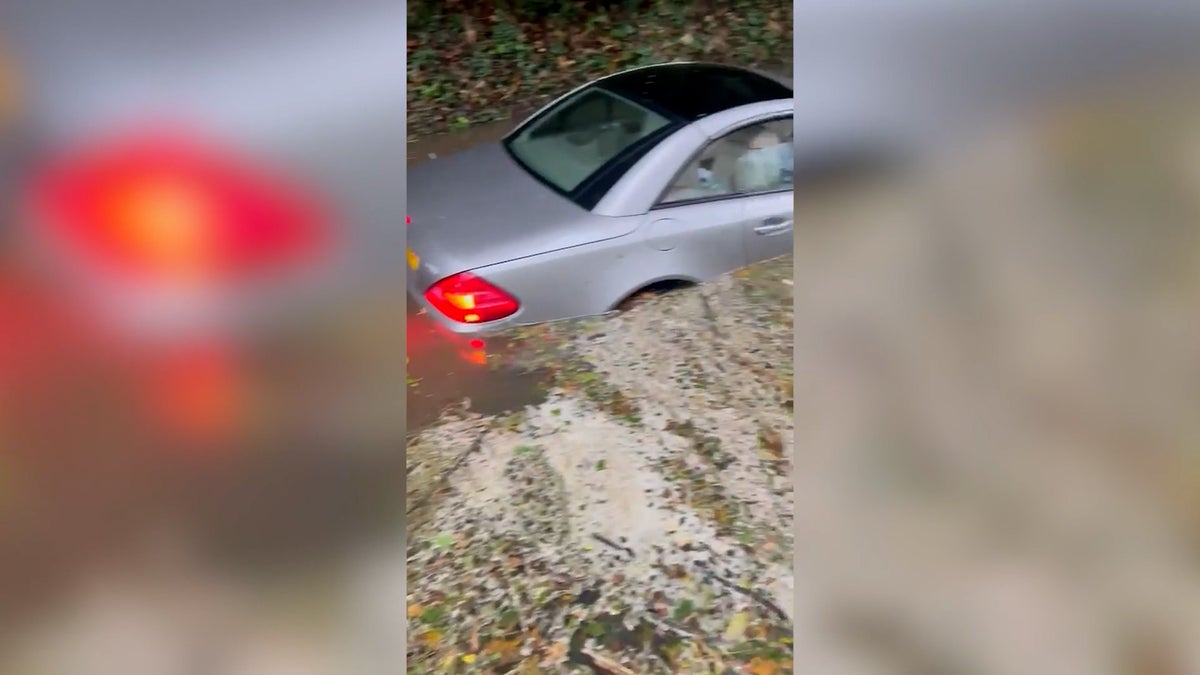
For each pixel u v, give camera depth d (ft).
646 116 10.69
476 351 9.41
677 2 13.94
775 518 8.50
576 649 7.64
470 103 12.74
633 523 8.53
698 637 7.75
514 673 7.52
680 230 9.98
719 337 9.66
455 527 8.45
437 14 13.80
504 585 8.07
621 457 9.00
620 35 14.07
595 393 9.33
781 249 10.04
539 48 13.38
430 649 7.55
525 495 8.71
